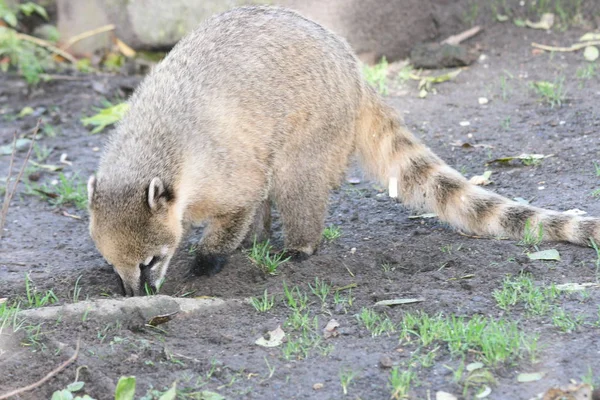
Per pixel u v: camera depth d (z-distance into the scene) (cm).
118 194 923
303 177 1048
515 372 727
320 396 717
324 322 856
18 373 773
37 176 1385
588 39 1692
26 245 1138
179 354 796
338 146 1068
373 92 1115
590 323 794
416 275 962
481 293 890
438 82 1623
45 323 855
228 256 1047
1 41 1811
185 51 1039
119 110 1567
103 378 749
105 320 862
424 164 1097
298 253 1058
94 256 1097
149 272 949
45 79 1764
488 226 1054
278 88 1016
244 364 775
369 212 1191
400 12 1733
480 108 1493
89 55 1898
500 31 1781
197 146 969
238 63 1012
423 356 762
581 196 1125
